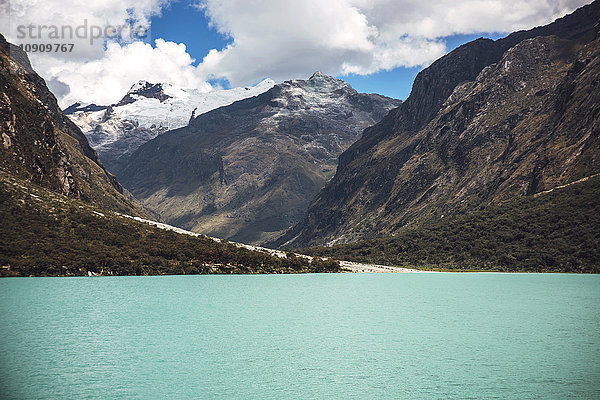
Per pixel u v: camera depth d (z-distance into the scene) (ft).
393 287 477.36
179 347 221.25
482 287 475.31
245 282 508.12
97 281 474.08
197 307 329.31
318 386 171.94
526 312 320.70
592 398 161.07
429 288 468.34
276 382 176.14
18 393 161.48
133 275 531.91
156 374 182.70
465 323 280.92
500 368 194.08
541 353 215.10
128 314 298.97
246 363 197.77
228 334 247.91
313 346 225.15
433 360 203.82
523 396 163.22
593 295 408.67
